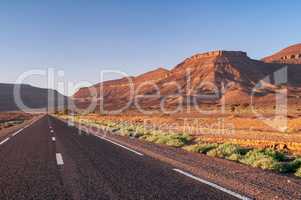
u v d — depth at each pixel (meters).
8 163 11.70
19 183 8.44
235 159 12.96
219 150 14.48
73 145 18.06
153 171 10.05
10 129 35.41
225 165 11.29
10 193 7.41
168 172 9.88
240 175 9.46
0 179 8.95
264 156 12.16
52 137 23.75
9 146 17.56
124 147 17.02
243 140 21.84
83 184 8.30
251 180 8.76
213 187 7.91
